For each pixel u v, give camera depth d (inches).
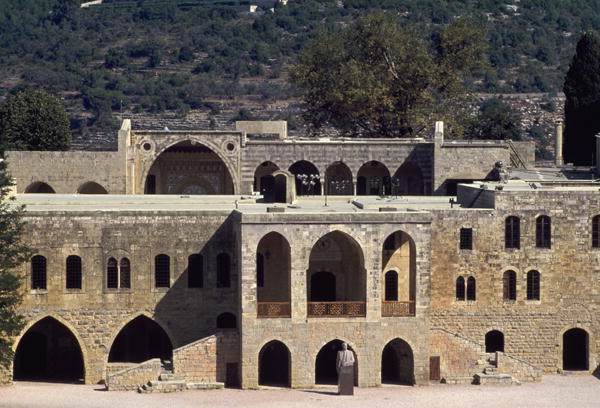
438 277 5027.1
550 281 5073.8
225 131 6633.9
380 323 4690.0
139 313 4894.2
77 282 4872.0
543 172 6471.5
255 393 4579.2
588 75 7455.7
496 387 4741.6
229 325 4958.2
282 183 5433.1
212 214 4913.9
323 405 4360.2
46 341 5088.6
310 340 4660.4
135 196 5585.6
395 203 5334.6
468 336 5054.1
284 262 4913.9
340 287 5009.8
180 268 4906.5
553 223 5064.0
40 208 5009.8
